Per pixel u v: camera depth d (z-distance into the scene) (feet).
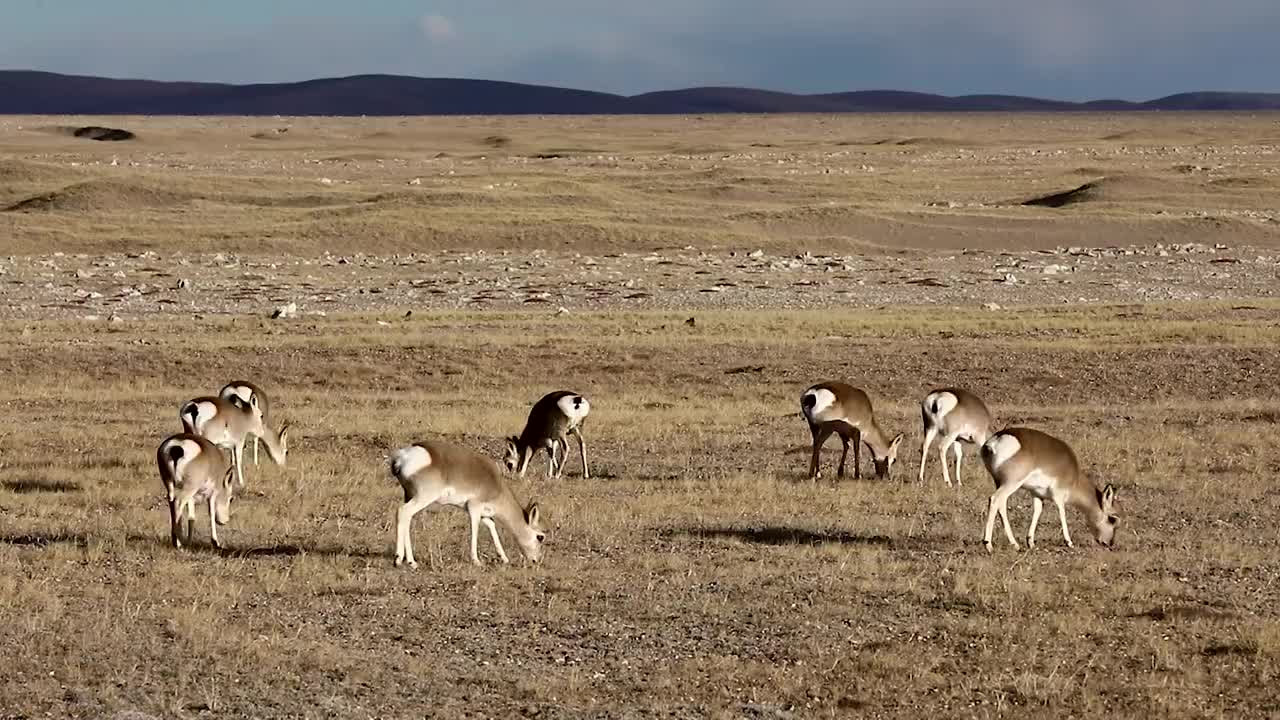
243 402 137.08
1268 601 88.33
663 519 117.91
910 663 74.90
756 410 186.60
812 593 90.94
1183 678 72.02
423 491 96.22
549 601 88.69
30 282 325.83
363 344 230.27
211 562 99.55
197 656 76.13
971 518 119.14
